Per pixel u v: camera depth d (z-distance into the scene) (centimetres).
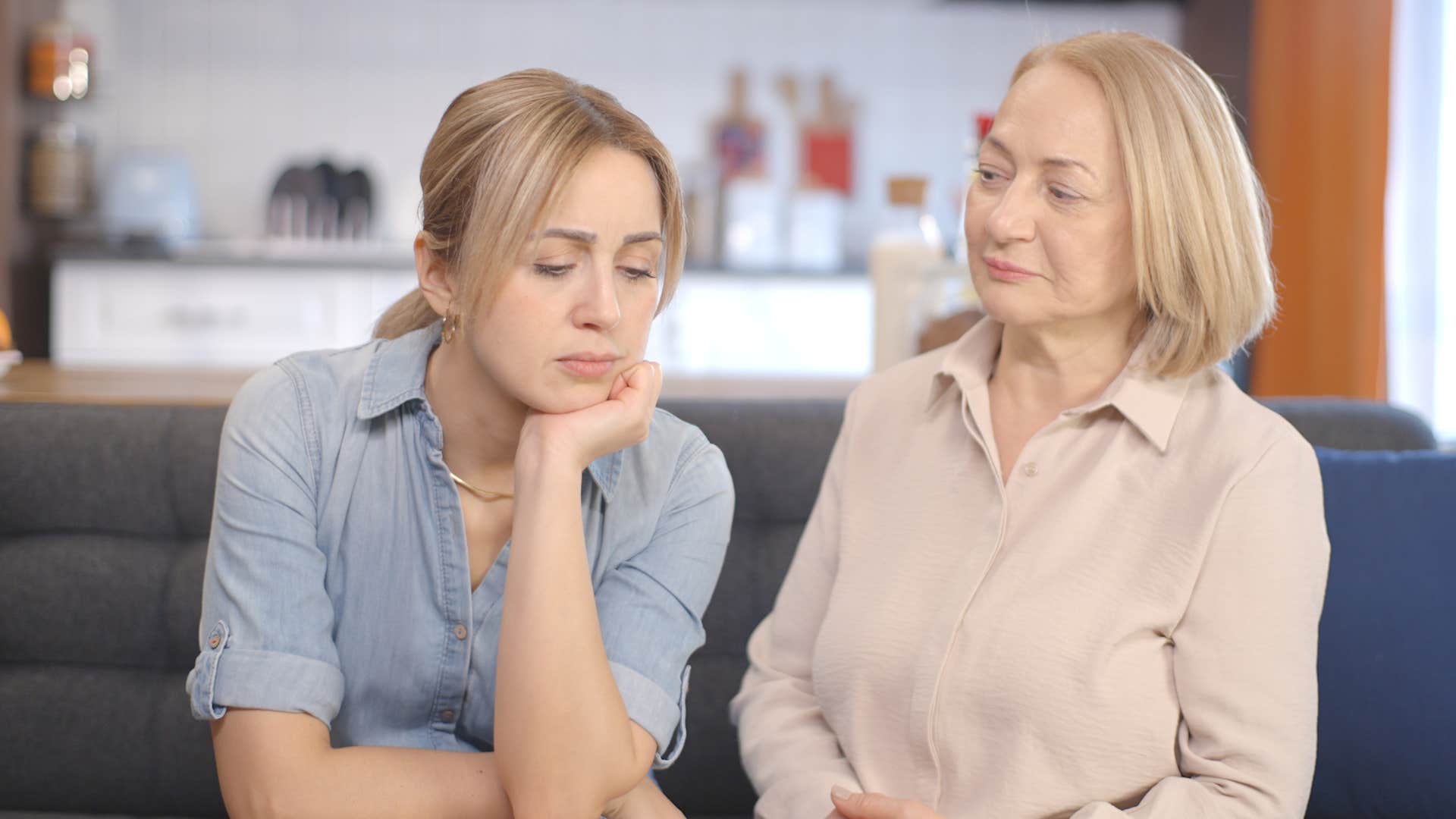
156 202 447
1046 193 116
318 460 114
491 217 100
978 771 116
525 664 102
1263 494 112
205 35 478
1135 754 112
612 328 103
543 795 102
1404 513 152
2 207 398
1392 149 375
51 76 419
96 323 414
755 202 466
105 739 161
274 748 105
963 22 498
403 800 104
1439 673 145
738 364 439
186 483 163
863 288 441
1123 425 120
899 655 121
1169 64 116
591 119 102
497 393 111
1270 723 109
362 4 483
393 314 125
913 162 501
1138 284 116
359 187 475
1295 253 403
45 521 163
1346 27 385
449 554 113
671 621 117
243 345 419
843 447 138
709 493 121
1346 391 382
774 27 496
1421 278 374
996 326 129
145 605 162
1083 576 115
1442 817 143
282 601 109
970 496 124
